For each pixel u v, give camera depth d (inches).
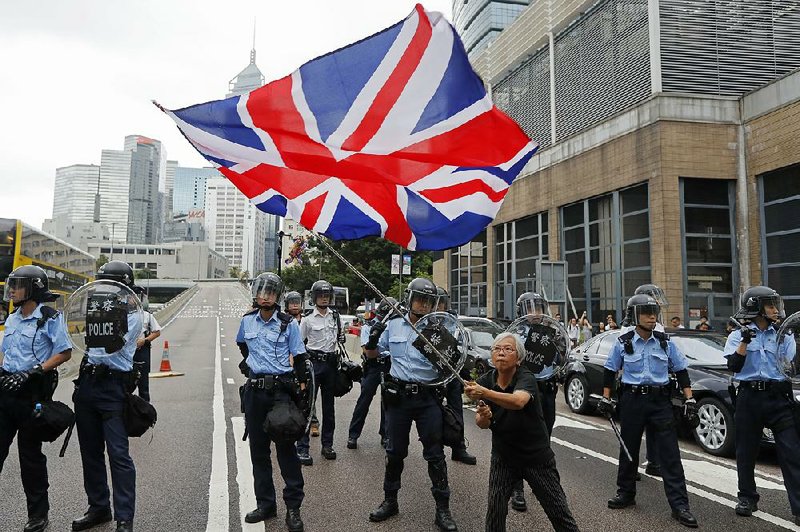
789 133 602.5
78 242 5511.8
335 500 211.3
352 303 2009.1
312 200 190.7
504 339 154.3
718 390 288.5
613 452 288.0
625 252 729.6
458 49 192.9
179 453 272.4
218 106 193.2
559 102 925.8
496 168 198.1
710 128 669.9
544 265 565.3
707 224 668.7
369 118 195.5
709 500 219.0
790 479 194.2
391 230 191.5
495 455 155.0
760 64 734.5
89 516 181.5
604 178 757.9
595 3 849.5
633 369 209.8
